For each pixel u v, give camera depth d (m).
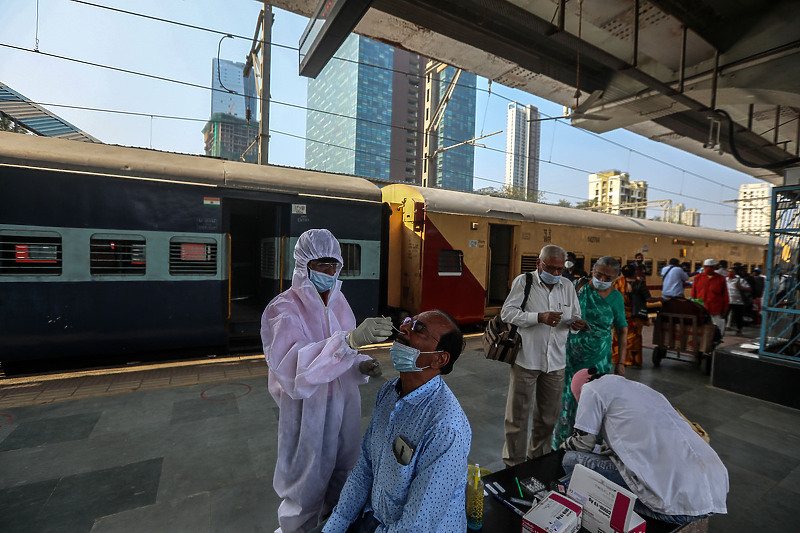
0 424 3.61
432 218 7.96
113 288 5.24
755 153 8.62
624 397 2.08
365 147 114.69
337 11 3.02
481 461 3.21
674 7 4.65
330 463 1.85
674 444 1.90
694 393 5.06
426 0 4.16
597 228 11.19
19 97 16.70
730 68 5.16
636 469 1.92
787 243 5.00
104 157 5.24
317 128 148.12
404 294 8.36
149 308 5.47
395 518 1.28
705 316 5.95
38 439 3.35
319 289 1.90
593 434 2.12
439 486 1.16
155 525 2.34
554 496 1.82
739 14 4.86
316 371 1.57
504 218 9.12
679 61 5.62
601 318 3.14
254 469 2.97
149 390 4.54
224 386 4.72
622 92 5.84
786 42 4.59
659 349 6.34
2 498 2.55
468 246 8.49
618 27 5.05
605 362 3.23
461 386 5.06
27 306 4.77
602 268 3.05
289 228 6.55
